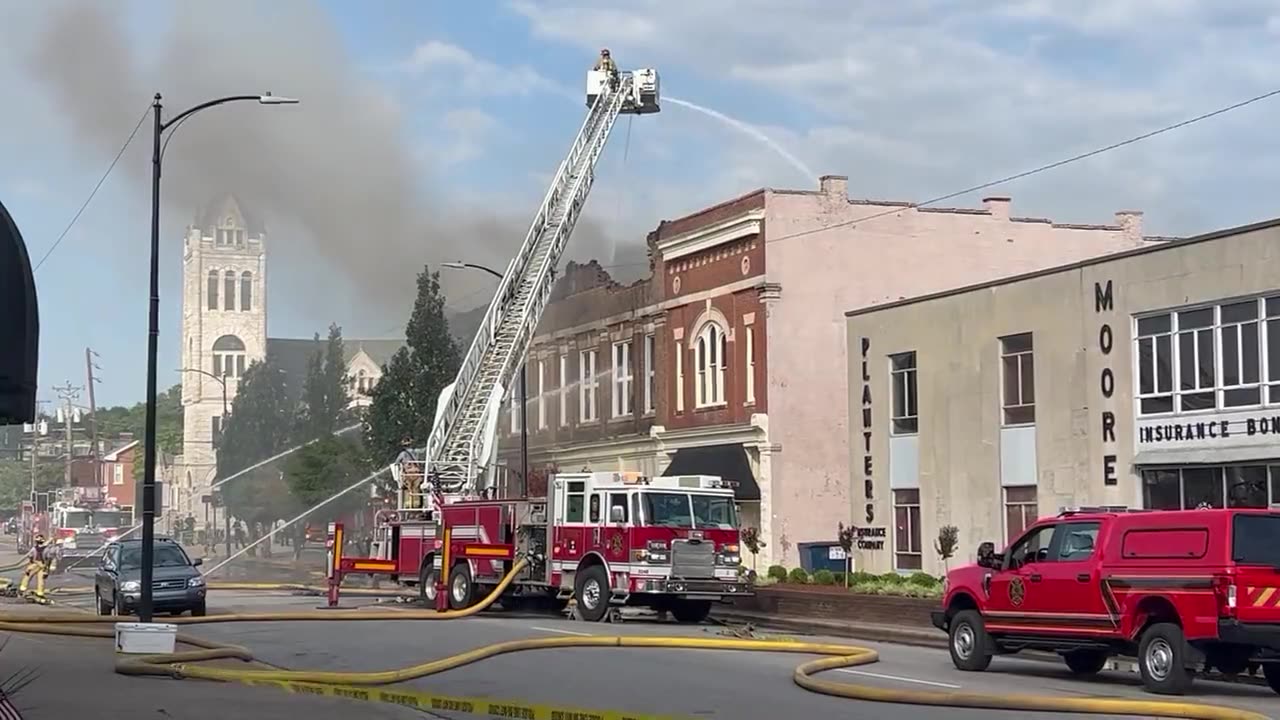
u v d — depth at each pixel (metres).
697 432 46.16
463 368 35.75
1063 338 32.25
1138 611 17.28
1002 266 45.84
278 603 36.56
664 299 48.84
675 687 17.38
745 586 29.58
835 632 28.28
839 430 43.56
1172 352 29.56
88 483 140.62
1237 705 15.73
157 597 29.17
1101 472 31.05
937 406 36.03
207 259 147.25
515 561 31.30
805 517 43.00
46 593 41.44
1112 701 14.65
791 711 15.09
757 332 43.47
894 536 37.56
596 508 29.59
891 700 15.77
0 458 145.25
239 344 147.50
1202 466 28.75
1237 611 16.09
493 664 20.09
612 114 38.84
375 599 39.38
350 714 14.66
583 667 19.75
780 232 43.47
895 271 44.62
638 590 28.62
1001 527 33.94
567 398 56.16
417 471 36.31
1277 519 16.58
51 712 14.20
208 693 16.31
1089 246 47.06
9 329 7.98
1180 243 29.33
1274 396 27.27
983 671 19.72
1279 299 27.34
